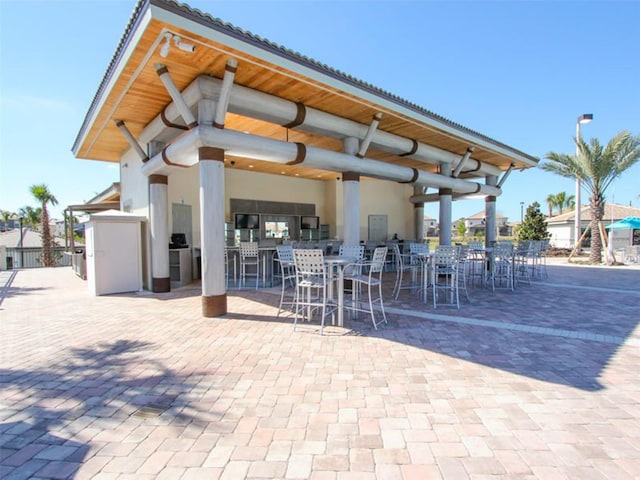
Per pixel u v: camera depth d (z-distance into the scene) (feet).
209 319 16.06
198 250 30.04
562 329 14.21
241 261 26.02
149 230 24.14
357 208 21.80
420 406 7.89
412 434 6.79
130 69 14.93
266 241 39.24
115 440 6.66
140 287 24.56
